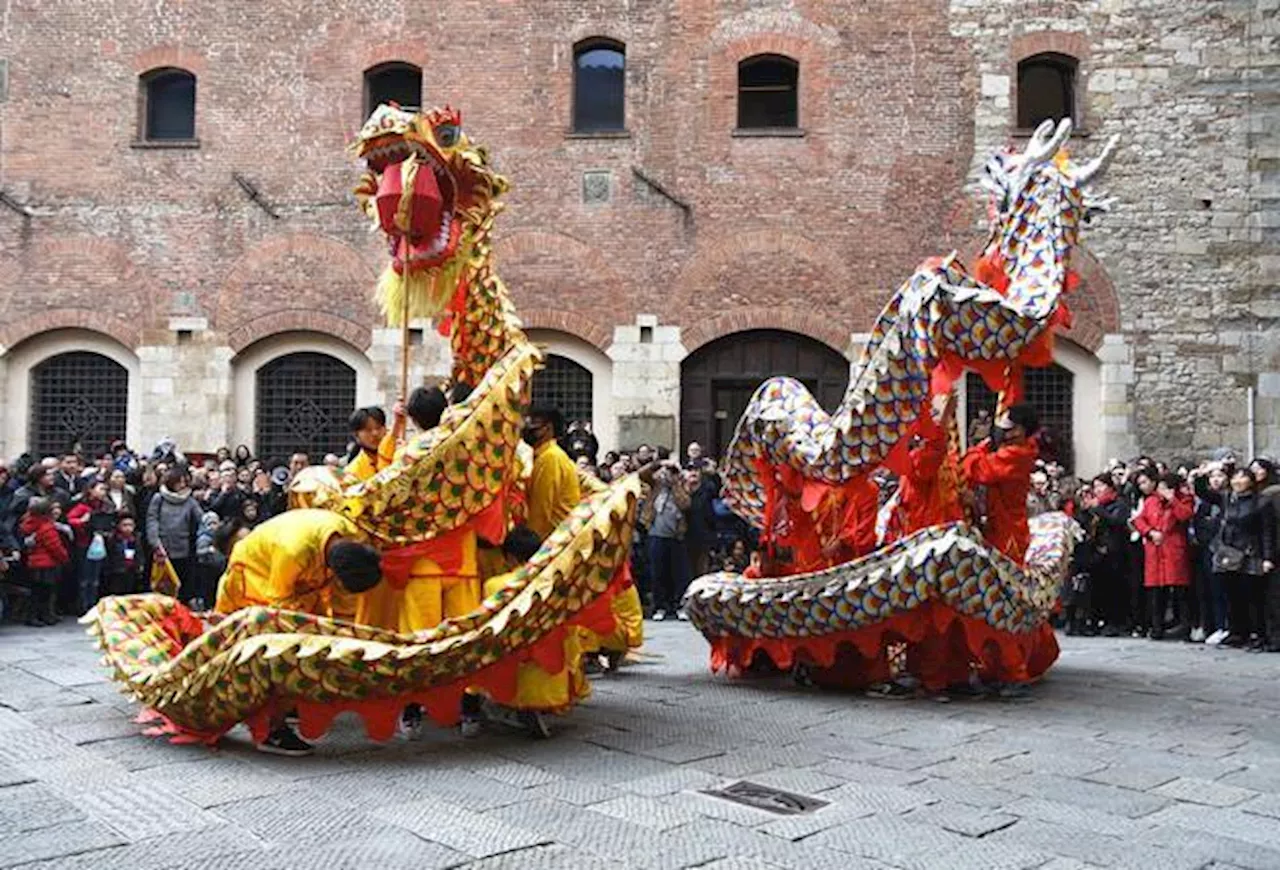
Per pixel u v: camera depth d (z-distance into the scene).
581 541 6.23
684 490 13.98
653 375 17.64
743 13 17.92
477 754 6.27
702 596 8.76
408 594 6.53
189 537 13.08
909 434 7.84
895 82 17.75
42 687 8.20
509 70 18.08
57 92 18.47
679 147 17.86
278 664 5.77
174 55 18.39
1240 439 17.06
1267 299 17.19
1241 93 17.34
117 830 4.81
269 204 18.16
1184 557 12.26
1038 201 8.55
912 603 7.85
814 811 5.17
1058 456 17.36
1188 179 17.31
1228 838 4.80
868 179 17.67
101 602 7.14
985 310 7.80
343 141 18.17
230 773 5.78
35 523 12.07
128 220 18.33
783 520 8.73
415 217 7.22
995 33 17.67
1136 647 11.63
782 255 17.66
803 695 8.32
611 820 4.99
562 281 17.84
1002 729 7.09
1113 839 4.78
